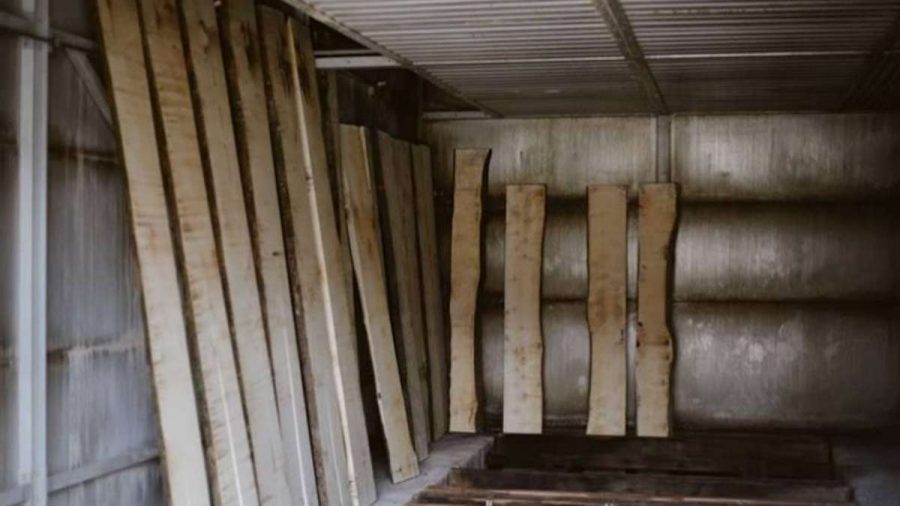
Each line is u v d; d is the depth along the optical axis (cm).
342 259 584
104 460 383
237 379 432
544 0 437
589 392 779
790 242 774
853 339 765
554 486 649
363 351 674
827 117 771
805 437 743
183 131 412
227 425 417
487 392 809
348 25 483
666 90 672
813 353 770
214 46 452
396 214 696
